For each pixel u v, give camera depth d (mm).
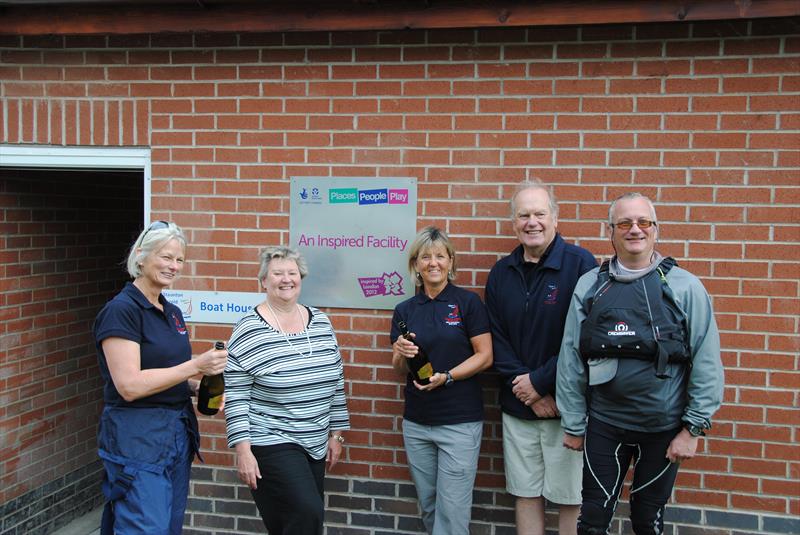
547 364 3570
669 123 3838
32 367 4859
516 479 3775
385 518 4227
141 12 4152
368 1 3887
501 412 3959
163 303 3322
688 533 3893
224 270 4316
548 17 3768
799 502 3771
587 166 3928
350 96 4141
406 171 4109
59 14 4211
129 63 4332
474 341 3717
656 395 3105
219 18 4078
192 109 4297
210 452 4379
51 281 5031
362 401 4230
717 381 3109
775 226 3758
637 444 3260
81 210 5352
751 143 3764
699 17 3623
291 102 4199
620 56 3865
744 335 3807
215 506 4391
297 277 3570
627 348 3105
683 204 3844
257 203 4270
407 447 3828
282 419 3518
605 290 3223
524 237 3600
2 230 4598
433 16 3881
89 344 5445
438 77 4047
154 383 3045
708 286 3836
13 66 4422
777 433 3787
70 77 4383
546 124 3955
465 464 3652
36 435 4883
